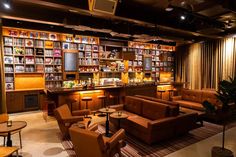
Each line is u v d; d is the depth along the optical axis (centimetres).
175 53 1141
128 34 638
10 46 674
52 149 375
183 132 440
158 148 381
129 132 454
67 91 593
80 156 288
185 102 659
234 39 836
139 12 513
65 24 528
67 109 464
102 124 541
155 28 666
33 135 452
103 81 758
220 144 402
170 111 431
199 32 681
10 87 686
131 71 969
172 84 910
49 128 504
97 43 848
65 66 773
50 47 746
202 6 477
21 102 688
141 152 362
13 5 482
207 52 955
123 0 453
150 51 1044
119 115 434
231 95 331
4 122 365
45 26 690
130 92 723
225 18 601
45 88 722
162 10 536
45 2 380
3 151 279
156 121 388
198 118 509
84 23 553
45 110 646
